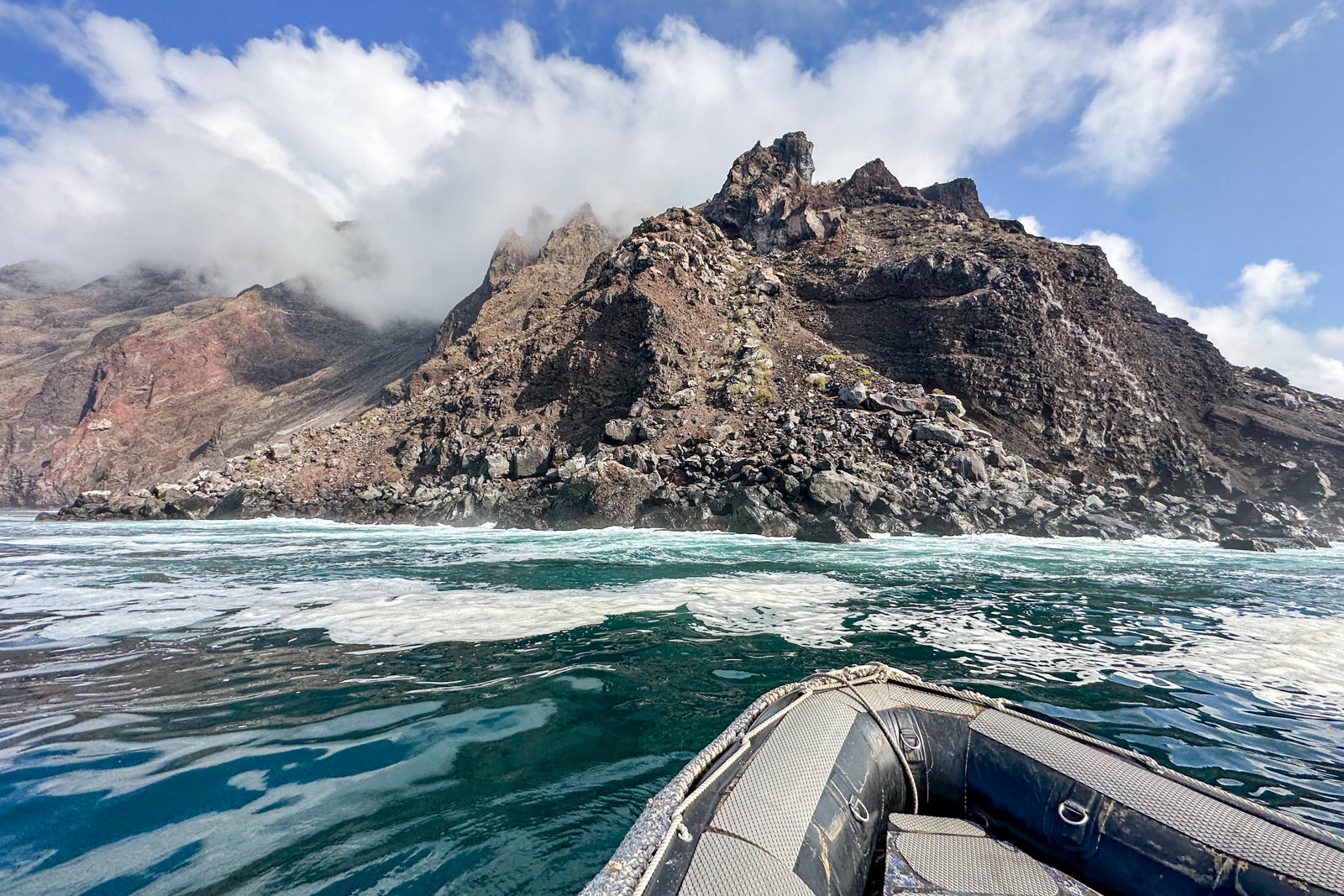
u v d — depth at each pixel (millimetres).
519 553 17641
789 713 3291
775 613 9461
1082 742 3213
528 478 33906
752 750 2871
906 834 2912
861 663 6809
